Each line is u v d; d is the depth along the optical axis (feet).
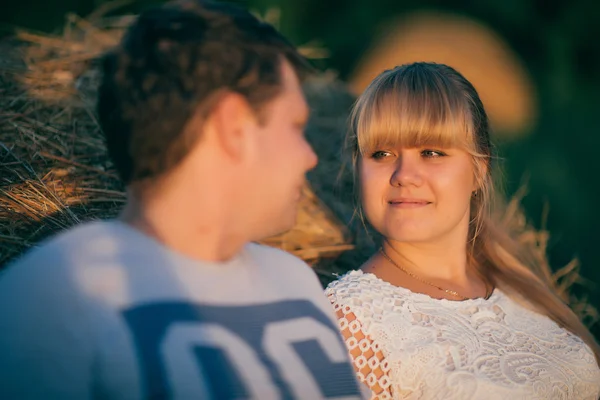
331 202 8.17
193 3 3.32
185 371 3.03
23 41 8.96
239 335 3.31
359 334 5.50
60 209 5.82
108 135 3.36
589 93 28.89
